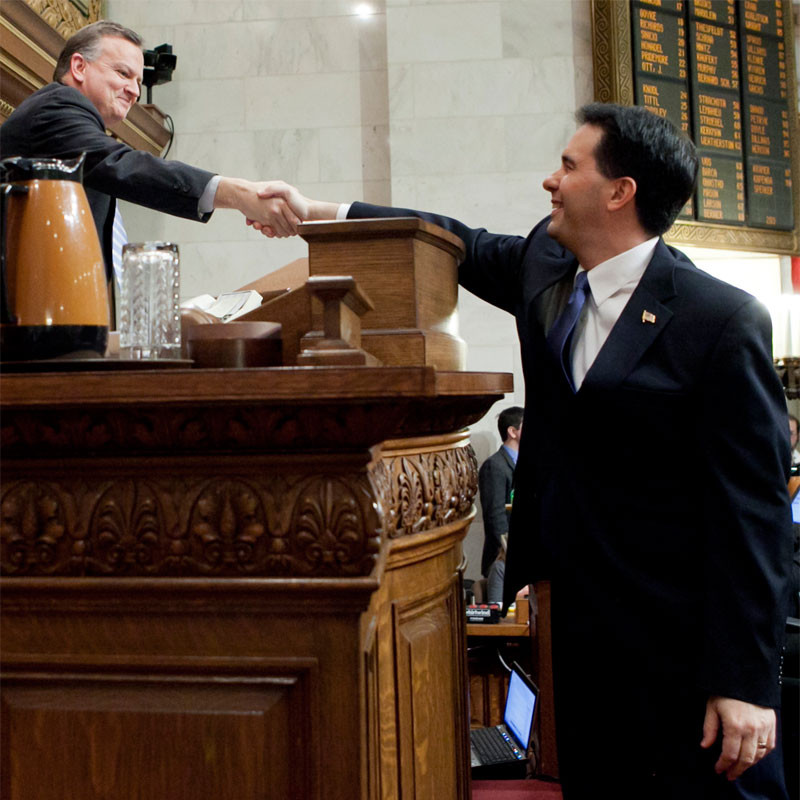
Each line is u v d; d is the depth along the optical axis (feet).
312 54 18.88
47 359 3.07
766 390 5.09
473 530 17.87
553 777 6.83
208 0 18.97
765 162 19.17
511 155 17.88
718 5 18.72
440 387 3.31
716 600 4.93
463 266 6.56
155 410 2.73
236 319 3.99
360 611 2.83
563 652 5.51
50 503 2.89
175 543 2.85
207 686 2.89
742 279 20.65
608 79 17.62
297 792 2.84
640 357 5.22
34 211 3.13
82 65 8.70
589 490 5.41
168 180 5.81
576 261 5.91
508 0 18.06
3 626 2.94
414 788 3.68
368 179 18.72
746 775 5.12
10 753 2.92
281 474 2.85
